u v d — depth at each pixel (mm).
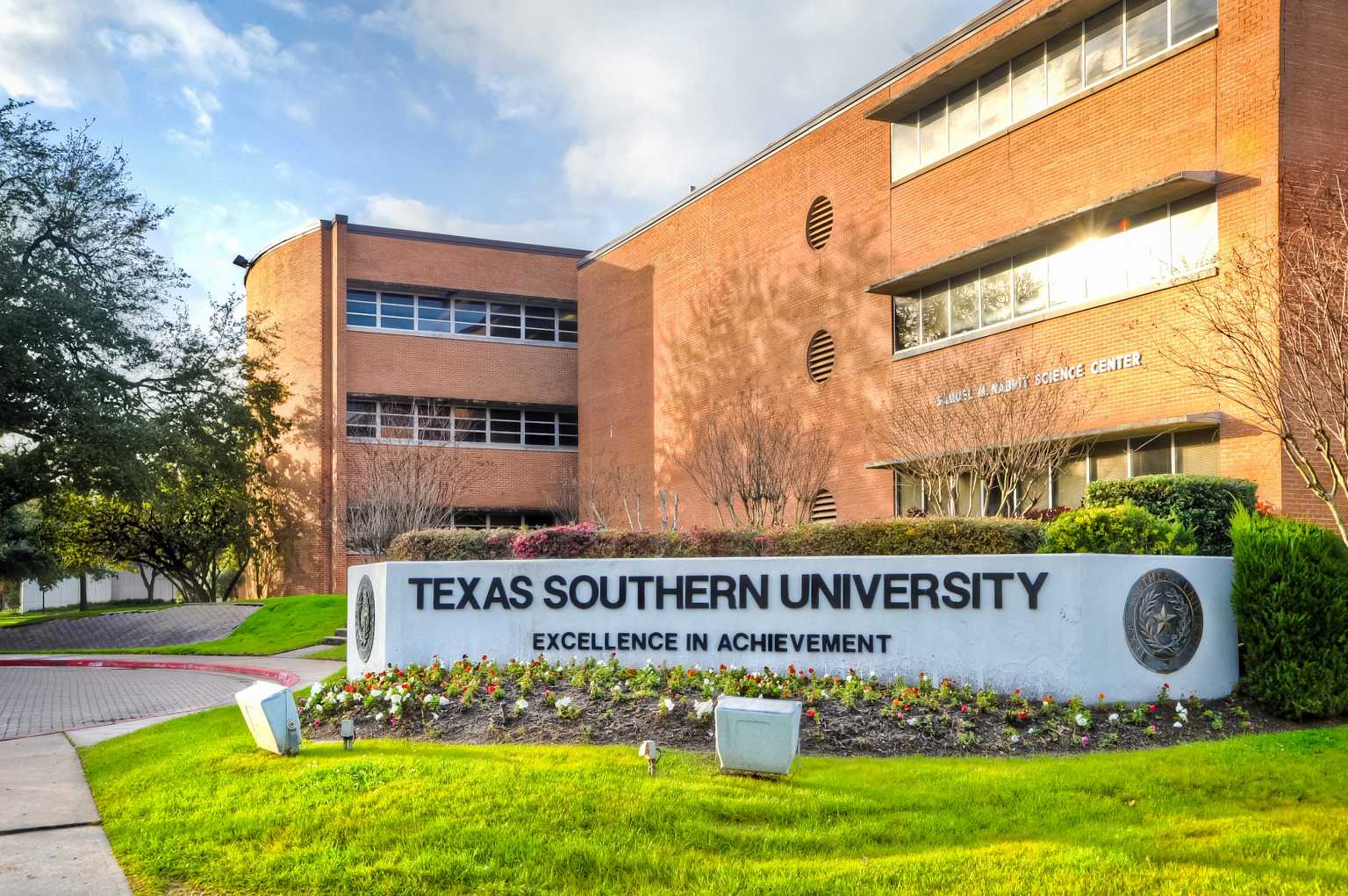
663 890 5734
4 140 27844
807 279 26281
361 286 37688
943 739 9344
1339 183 14469
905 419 20094
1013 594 10898
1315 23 15703
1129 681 10648
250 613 30484
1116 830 6688
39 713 14938
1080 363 18141
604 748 8891
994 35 20516
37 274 27969
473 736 9562
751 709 7715
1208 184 16031
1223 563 11156
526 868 6000
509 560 12516
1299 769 7934
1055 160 19219
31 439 29453
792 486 23828
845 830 6680
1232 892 5562
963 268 21078
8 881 6230
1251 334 12672
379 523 30828
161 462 30578
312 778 7762
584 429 38656
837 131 25344
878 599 11328
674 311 32531
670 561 11992
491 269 39562
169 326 32156
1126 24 18016
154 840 6855
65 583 59688
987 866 5980
